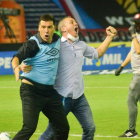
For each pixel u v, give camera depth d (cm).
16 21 4488
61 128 1162
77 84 1205
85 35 4912
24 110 1116
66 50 1197
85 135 1223
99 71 3697
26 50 1089
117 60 3794
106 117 1945
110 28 1266
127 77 3388
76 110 1223
